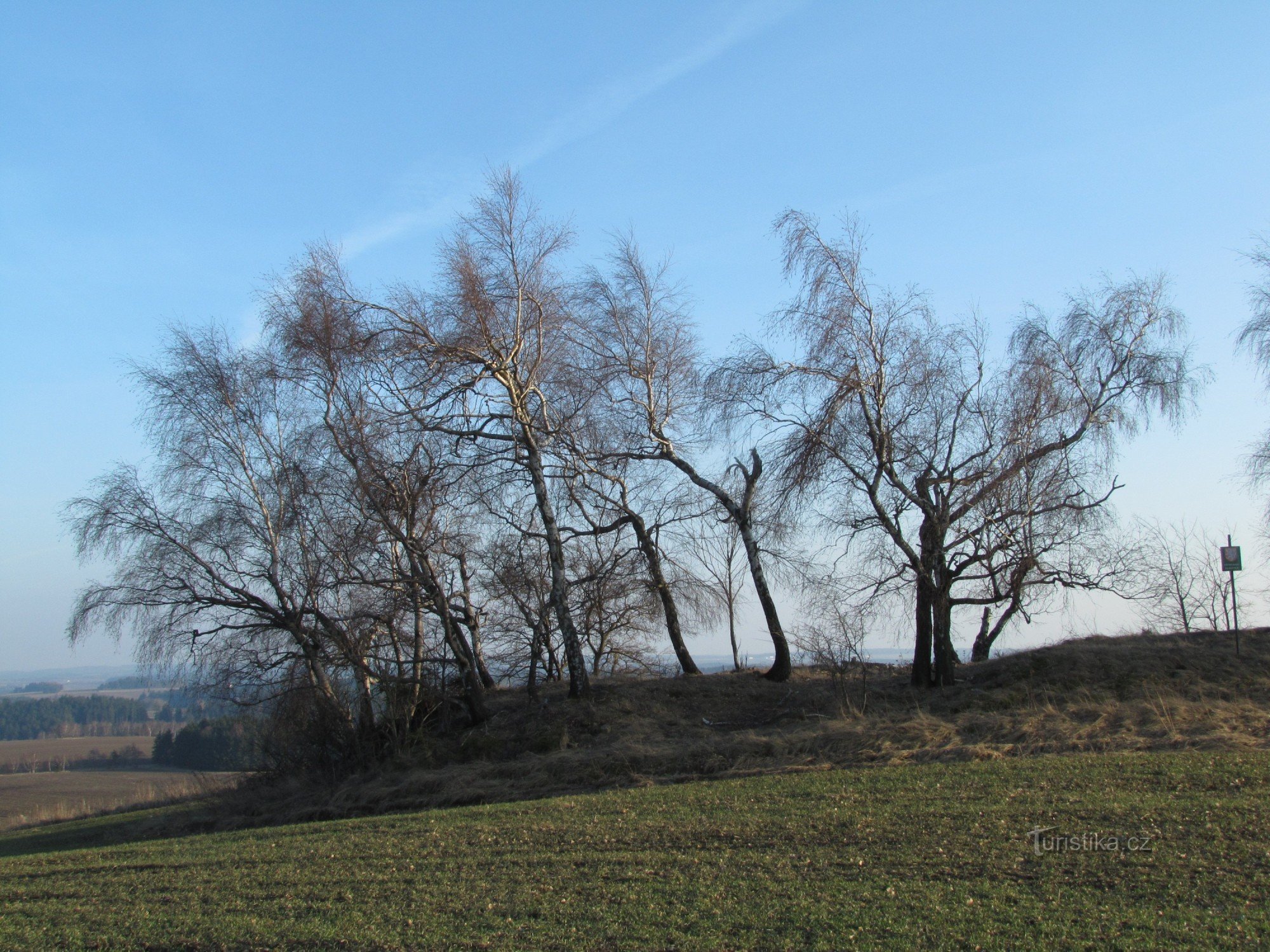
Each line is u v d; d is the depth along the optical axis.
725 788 14.44
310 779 23.75
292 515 24.12
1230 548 21.83
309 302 23.06
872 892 8.55
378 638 23.73
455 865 11.03
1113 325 22.62
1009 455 21.70
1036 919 7.57
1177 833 9.34
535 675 26.28
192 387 25.22
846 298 21.89
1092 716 17.42
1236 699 18.05
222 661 24.50
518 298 24.27
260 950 8.75
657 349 27.03
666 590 28.08
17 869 14.39
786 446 22.50
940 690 22.23
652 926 8.30
